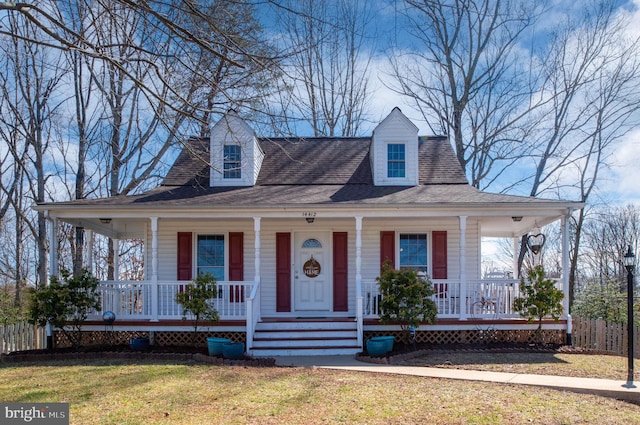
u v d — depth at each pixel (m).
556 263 34.34
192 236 15.66
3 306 19.75
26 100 21.56
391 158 16.42
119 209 13.36
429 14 26.34
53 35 6.97
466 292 14.55
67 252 27.86
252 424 6.64
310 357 12.16
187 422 6.70
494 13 25.89
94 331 13.66
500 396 8.08
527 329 13.55
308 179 16.55
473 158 27.08
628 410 7.57
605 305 17.05
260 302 15.47
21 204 25.95
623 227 36.75
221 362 11.02
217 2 9.39
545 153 26.14
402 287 12.52
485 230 18.30
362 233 15.68
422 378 9.44
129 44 7.94
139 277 30.97
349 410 7.24
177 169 16.97
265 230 15.71
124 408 7.31
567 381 9.16
